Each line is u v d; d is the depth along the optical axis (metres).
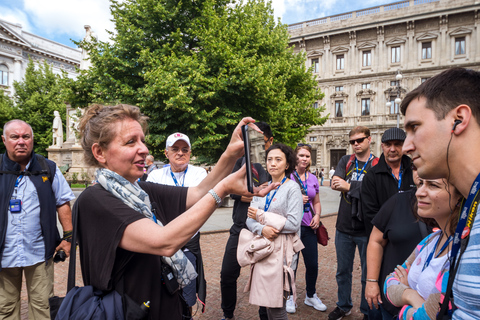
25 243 2.65
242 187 1.18
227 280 3.08
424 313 0.98
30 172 2.73
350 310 3.34
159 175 3.22
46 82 31.42
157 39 13.29
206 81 11.83
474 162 0.77
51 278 2.85
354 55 33.53
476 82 0.79
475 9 28.16
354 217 3.03
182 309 1.45
